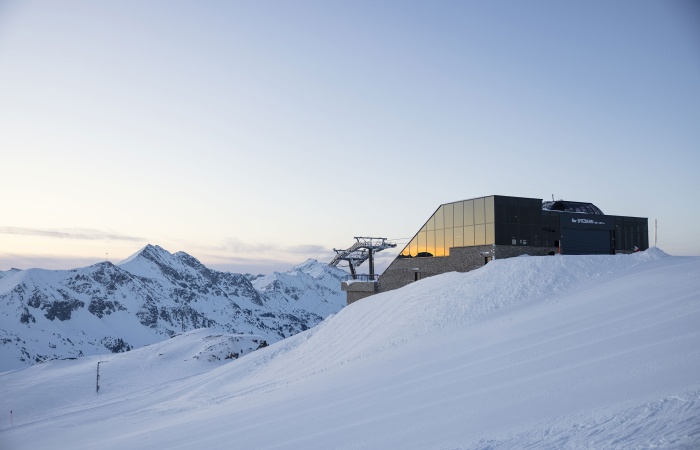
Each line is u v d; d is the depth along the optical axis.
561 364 14.69
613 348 14.64
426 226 45.31
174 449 16.81
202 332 135.38
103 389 99.62
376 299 40.34
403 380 18.59
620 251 45.84
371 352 27.81
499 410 12.25
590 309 20.98
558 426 10.01
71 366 121.94
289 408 19.19
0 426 78.75
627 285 23.19
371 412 15.25
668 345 13.30
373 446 11.93
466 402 13.69
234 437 16.34
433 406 14.17
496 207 38.66
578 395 11.67
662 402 9.63
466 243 40.97
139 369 111.38
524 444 9.49
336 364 29.11
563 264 30.25
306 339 47.69
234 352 117.50
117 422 39.56
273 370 40.19
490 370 16.47
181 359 116.25
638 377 11.61
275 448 13.71
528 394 12.86
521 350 17.88
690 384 10.27
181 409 36.84
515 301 27.62
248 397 28.64
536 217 40.72
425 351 23.05
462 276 34.47
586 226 43.38
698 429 7.95
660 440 7.94
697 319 15.05
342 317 41.53
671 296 19.02
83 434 36.66
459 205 41.84
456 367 18.30
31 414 87.19
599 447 8.37
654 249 29.91
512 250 39.03
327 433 14.05
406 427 12.84
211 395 40.38
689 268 23.50
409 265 46.84
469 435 11.03
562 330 19.02
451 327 26.72
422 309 31.16
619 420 9.34
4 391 100.62
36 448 34.31
